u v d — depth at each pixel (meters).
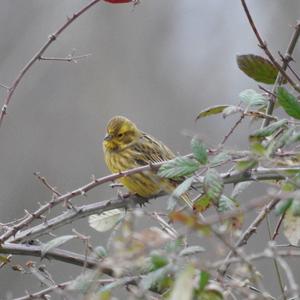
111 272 6.66
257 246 15.30
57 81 20.64
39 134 20.00
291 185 6.14
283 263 5.33
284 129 7.39
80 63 20.83
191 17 22.88
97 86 20.80
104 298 5.73
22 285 16.55
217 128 19.39
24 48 20.62
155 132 20.36
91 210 7.88
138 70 21.44
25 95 20.27
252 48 21.53
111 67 21.16
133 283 6.27
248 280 6.17
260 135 6.86
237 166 6.37
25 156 19.70
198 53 22.14
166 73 21.56
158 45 22.17
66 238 7.06
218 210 6.85
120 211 8.08
